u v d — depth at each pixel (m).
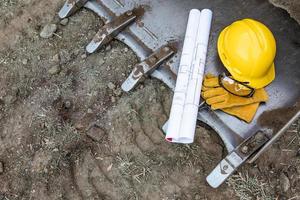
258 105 2.84
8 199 2.92
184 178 2.82
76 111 3.03
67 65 3.13
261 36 2.75
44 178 2.92
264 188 2.76
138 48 3.05
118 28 3.04
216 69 2.94
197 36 2.91
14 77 3.15
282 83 2.88
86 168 2.90
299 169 2.76
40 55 3.18
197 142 2.87
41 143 2.99
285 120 2.79
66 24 3.21
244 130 2.81
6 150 3.01
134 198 2.82
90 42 3.07
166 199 2.79
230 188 2.78
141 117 2.95
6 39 3.23
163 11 3.09
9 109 3.09
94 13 3.20
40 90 3.10
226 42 2.85
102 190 2.85
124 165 2.87
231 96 2.85
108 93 3.04
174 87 2.93
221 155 2.83
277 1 3.01
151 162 2.86
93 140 2.96
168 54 2.97
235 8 3.05
